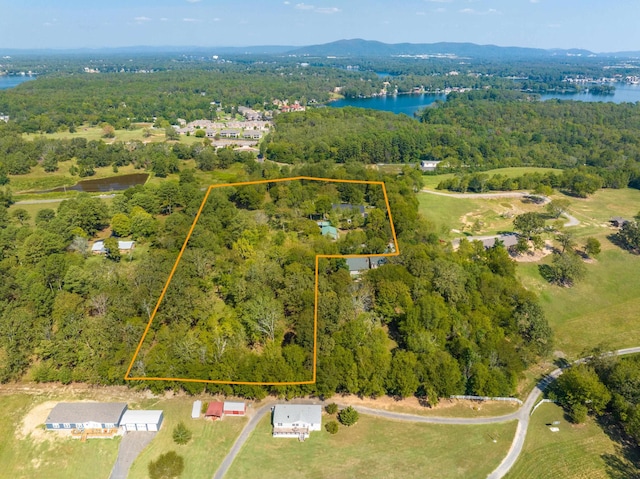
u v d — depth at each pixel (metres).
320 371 78.88
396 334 96.06
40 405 78.44
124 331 86.81
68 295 95.19
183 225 127.94
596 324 106.81
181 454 70.06
